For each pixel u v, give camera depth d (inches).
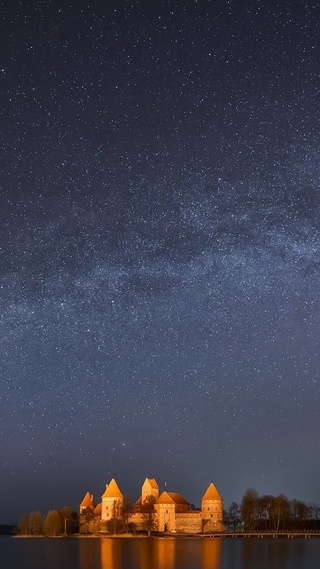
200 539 7406.5
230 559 4158.5
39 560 4276.6
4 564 3998.5
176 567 3622.0
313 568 3550.7
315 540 6993.1
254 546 5629.9
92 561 4106.8
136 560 4126.5
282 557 4313.5
